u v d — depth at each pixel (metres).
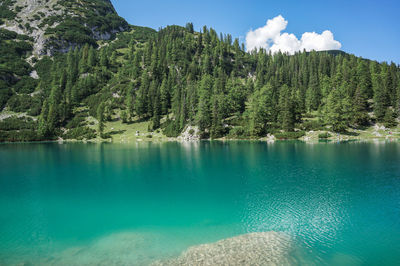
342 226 19.06
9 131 130.00
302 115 120.88
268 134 108.19
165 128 128.25
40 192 30.47
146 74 167.75
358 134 96.44
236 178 35.50
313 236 17.53
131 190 30.77
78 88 169.38
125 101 152.62
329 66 171.88
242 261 14.25
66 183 34.78
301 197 26.22
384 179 32.84
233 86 147.88
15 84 184.62
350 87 120.88
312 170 39.44
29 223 21.42
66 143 110.94
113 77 187.50
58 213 23.69
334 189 28.78
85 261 14.98
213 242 17.00
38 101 159.75
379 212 21.72
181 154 63.28
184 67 189.62
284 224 19.69
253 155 57.91
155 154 64.81
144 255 15.52
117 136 125.31
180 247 16.45
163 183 33.94
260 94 123.31
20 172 42.97
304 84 154.38
